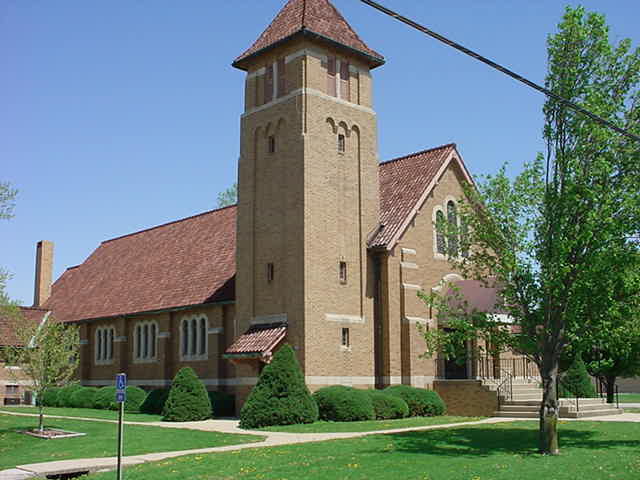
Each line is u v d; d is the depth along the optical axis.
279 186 34.44
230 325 38.56
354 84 36.44
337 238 33.94
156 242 53.34
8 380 48.94
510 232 21.91
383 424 28.41
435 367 35.50
